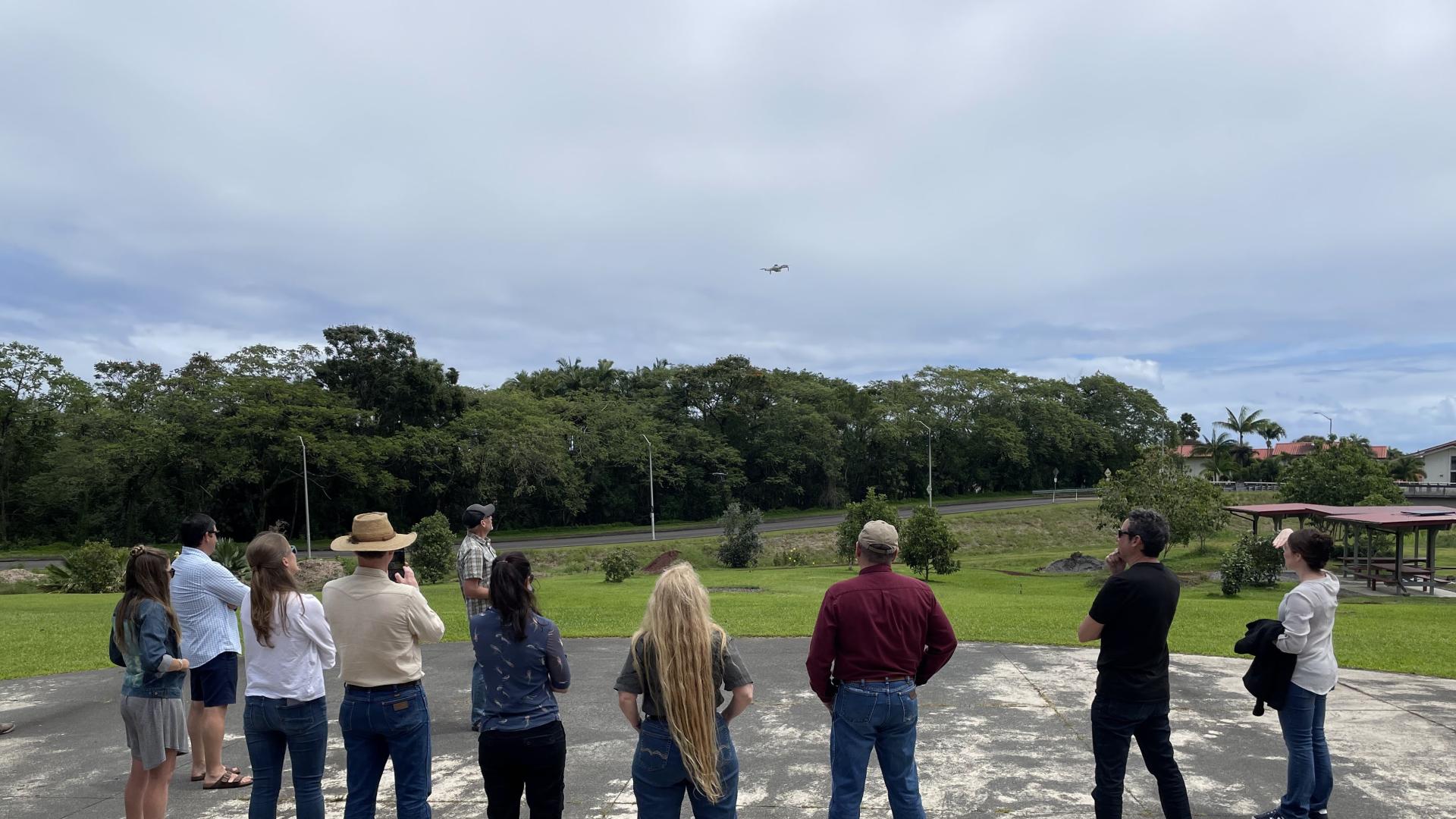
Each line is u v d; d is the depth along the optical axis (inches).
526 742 145.9
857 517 1440.7
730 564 1619.1
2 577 1258.0
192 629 217.3
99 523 2139.5
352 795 158.2
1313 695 179.5
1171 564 1539.1
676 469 2684.5
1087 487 3622.0
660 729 135.3
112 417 2102.6
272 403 2102.6
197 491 2103.8
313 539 2242.9
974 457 3277.6
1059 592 1167.6
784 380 3275.1
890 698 154.3
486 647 147.6
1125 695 163.0
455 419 2367.1
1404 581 1082.1
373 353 2308.1
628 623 519.2
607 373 3120.1
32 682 364.5
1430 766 222.2
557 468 2324.1
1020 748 242.4
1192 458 3927.2
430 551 1101.7
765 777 221.1
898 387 3334.2
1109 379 3688.5
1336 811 191.5
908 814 157.2
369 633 155.0
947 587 1232.8
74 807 207.9
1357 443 3309.5
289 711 162.6
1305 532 183.9
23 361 2288.4
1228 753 235.0
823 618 157.9
